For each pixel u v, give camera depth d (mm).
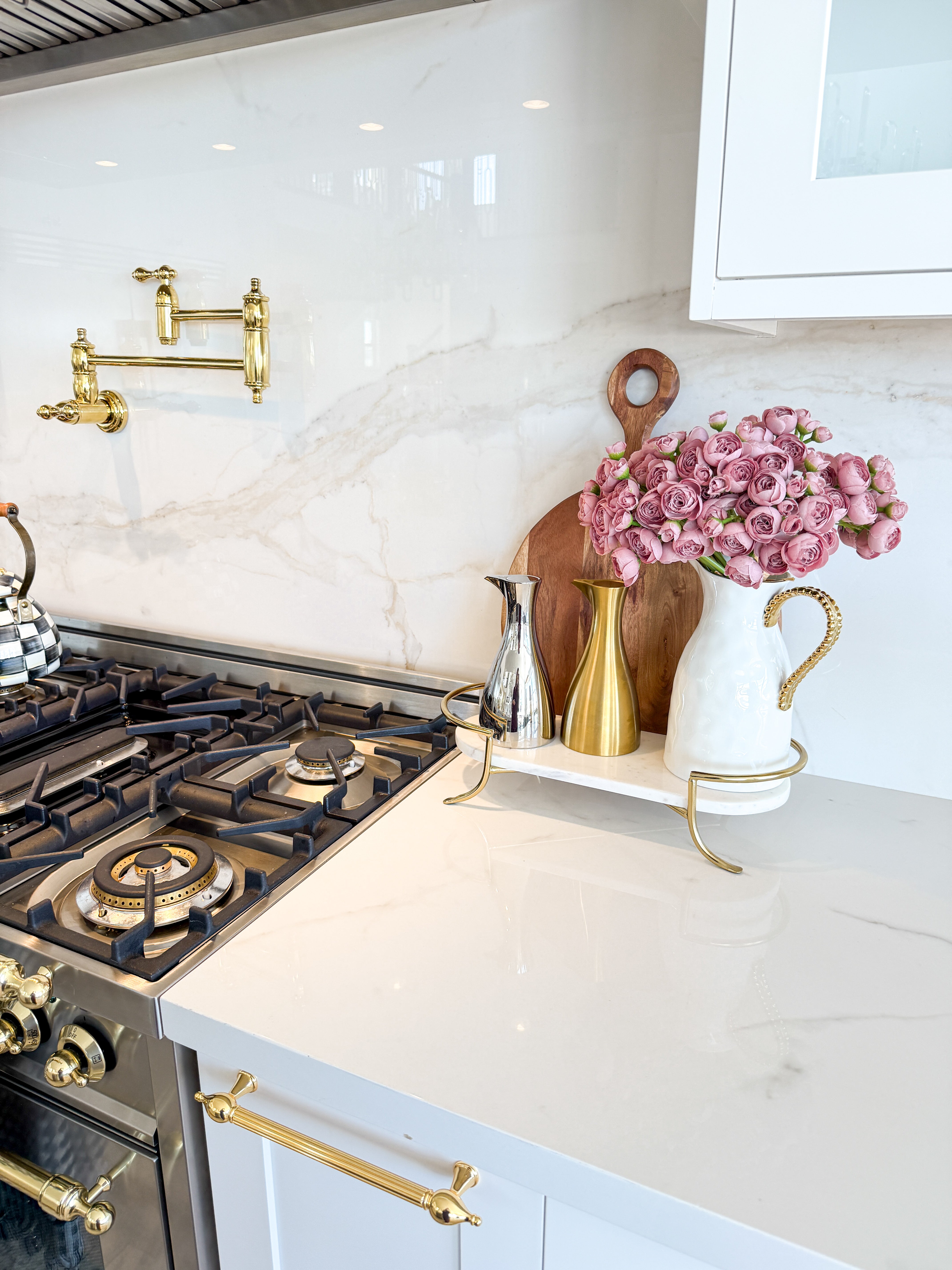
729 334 1009
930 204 652
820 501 772
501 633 1235
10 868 894
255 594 1434
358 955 749
